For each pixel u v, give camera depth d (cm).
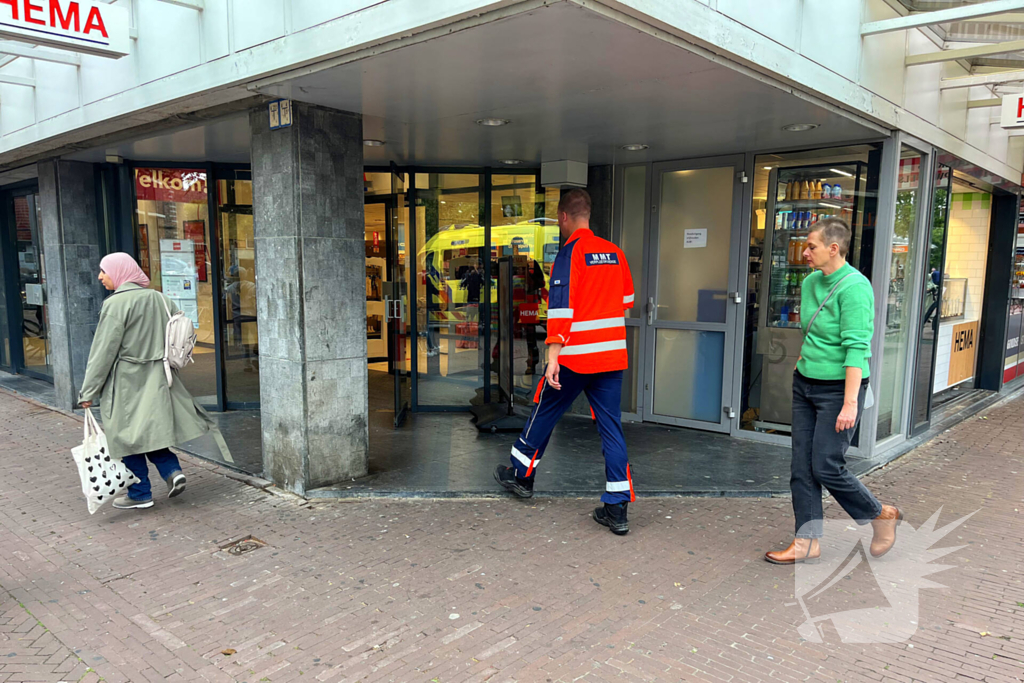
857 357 314
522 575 334
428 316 679
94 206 702
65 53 508
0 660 263
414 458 523
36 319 864
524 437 426
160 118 495
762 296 588
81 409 712
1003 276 836
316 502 436
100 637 280
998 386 853
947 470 517
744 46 333
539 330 672
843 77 422
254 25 370
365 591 318
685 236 621
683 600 309
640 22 281
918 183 566
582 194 395
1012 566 346
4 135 659
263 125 431
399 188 614
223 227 697
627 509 421
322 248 434
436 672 253
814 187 554
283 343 443
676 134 505
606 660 261
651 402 655
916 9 499
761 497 450
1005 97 511
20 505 436
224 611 300
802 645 271
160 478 491
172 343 406
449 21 284
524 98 403
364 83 372
